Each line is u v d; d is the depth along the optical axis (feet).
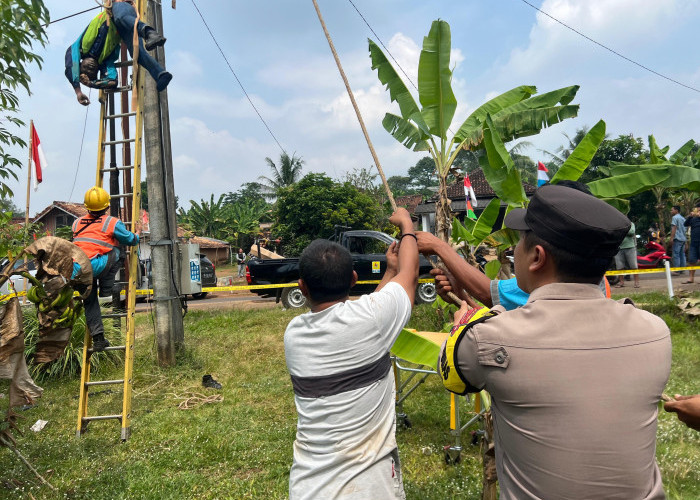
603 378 3.80
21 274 12.12
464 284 6.63
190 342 27.45
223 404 18.43
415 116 17.60
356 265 35.78
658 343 4.03
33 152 16.14
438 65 16.57
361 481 5.38
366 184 92.17
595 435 3.71
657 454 12.12
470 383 4.33
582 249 3.95
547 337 3.92
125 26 15.72
